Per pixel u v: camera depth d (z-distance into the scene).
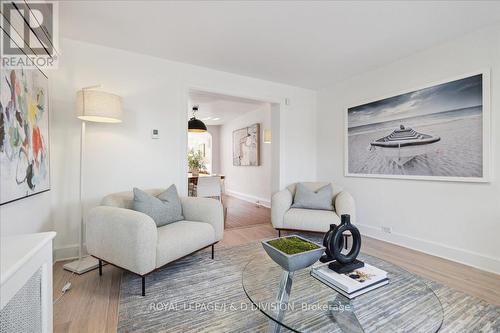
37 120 1.95
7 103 1.44
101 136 2.68
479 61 2.35
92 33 2.42
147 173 2.93
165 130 3.04
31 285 1.01
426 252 2.75
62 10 2.04
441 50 2.64
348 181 3.74
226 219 4.34
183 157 3.15
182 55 2.94
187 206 2.62
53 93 2.43
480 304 1.75
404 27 2.32
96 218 2.04
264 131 5.51
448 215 2.59
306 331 1.11
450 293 1.89
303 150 4.23
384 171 3.20
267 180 5.59
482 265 2.33
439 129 2.64
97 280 2.07
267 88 3.86
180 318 1.59
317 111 4.32
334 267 1.46
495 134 2.26
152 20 2.21
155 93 2.98
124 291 1.90
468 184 2.44
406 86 2.97
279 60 3.08
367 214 3.43
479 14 2.12
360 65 3.23
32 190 1.82
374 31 2.40
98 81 2.65
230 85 3.52
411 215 2.92
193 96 4.59
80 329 1.48
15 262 0.87
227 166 7.71
